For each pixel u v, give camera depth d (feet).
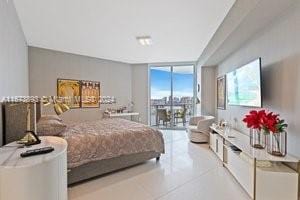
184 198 8.36
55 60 18.34
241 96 12.35
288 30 8.18
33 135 7.12
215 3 9.54
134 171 11.39
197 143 18.04
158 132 13.14
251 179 8.05
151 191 9.01
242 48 13.14
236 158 9.74
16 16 10.62
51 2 9.32
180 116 26.09
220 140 13.10
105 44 16.43
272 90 9.54
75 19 11.34
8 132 7.86
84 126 13.51
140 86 25.31
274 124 8.16
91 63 21.18
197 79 23.90
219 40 12.96
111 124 14.46
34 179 4.83
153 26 12.50
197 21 11.71
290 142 8.16
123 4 9.48
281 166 8.13
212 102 21.56
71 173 9.36
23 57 13.97
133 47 17.51
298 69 7.60
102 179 10.33
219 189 9.12
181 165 12.34
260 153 8.36
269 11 8.24
